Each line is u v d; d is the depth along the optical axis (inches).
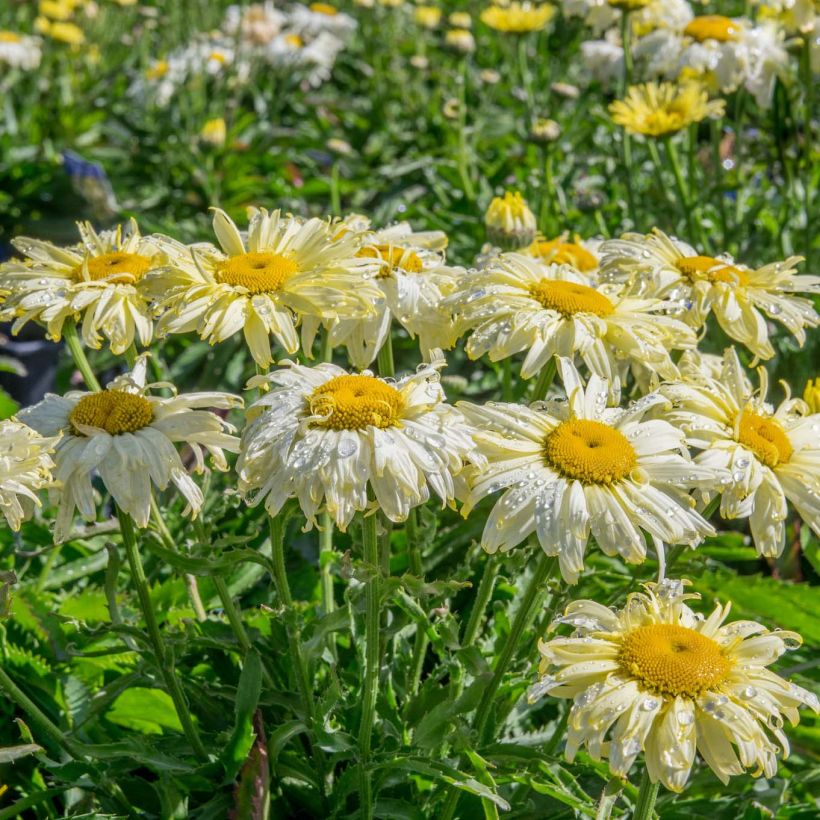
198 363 61.4
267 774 35.0
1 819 36.1
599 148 74.9
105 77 118.3
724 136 74.8
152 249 38.6
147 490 33.9
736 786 39.7
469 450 33.7
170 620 42.2
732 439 35.8
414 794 37.4
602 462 33.7
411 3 126.6
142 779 38.0
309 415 33.5
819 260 55.6
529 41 100.5
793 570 48.5
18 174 90.0
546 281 37.6
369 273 37.9
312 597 45.1
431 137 92.4
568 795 34.3
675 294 39.5
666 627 33.2
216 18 119.0
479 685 35.0
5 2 122.0
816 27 53.6
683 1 57.6
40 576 44.4
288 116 112.3
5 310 37.3
